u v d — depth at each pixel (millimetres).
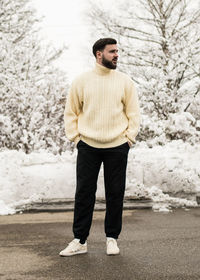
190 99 12539
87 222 3189
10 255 3193
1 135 9203
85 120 3193
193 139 9875
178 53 12359
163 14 13719
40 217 4828
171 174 5730
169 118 10039
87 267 2834
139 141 10180
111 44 3139
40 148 9102
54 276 2658
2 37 11984
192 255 3096
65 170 5551
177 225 4262
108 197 3201
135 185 5508
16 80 10250
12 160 5867
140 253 3176
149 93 11547
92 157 3170
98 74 3184
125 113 3273
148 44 13734
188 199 5707
